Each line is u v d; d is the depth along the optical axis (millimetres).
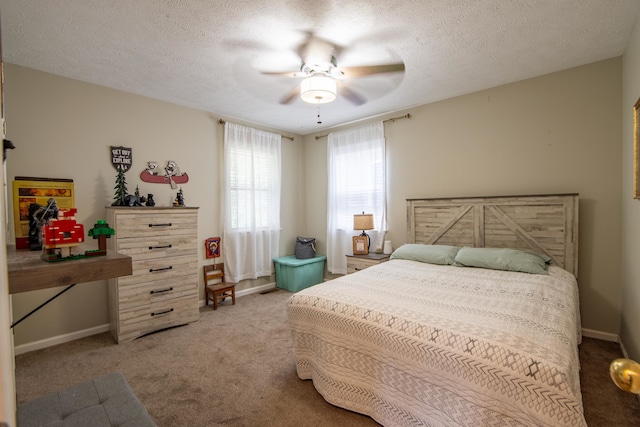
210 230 4090
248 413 1908
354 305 1949
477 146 3467
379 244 4254
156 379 2283
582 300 2908
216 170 4145
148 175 3512
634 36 2252
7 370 384
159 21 2119
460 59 2709
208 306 3936
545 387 1250
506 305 1883
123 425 1223
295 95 3264
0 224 434
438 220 3682
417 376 1593
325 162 5027
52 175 2887
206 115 4039
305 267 4625
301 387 2166
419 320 1695
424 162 3875
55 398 1385
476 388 1402
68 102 2984
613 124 2746
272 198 4770
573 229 2865
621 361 718
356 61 2682
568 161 2953
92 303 3111
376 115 4297
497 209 3273
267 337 3008
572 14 2096
